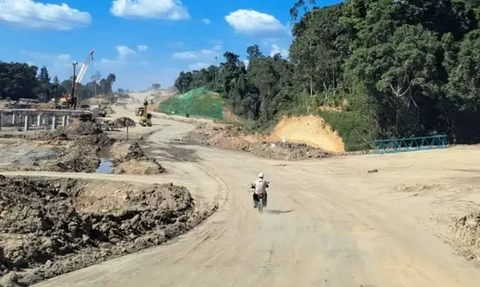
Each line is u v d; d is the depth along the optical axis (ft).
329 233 64.75
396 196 95.04
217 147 217.56
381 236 63.16
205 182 117.70
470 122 235.61
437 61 242.17
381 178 119.44
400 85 207.62
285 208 84.17
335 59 280.51
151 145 213.46
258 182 81.10
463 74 230.07
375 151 185.88
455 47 249.34
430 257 53.21
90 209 93.56
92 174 121.80
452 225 68.69
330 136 234.79
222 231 66.08
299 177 124.67
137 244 56.65
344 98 252.42
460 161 144.97
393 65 204.44
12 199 58.18
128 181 112.27
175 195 93.66
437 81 227.61
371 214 78.18
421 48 213.66
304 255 53.36
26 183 89.35
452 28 300.81
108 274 44.86
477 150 168.66
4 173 115.96
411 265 49.96
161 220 71.92
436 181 110.42
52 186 106.32
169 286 41.75
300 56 298.97
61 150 178.81
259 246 57.26
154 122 380.58
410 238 62.13
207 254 53.31
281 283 43.39
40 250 48.49
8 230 52.60
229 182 117.80
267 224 70.90
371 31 245.86
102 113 423.64
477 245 58.39
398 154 167.84
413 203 87.56
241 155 185.16
